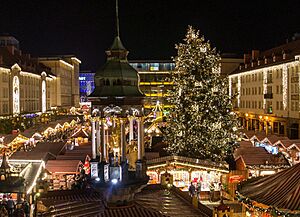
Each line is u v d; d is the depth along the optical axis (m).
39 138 45.56
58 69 126.12
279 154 30.86
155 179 30.12
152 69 105.31
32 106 94.94
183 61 38.00
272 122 65.75
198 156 36.31
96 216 13.65
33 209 21.67
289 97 59.25
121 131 14.63
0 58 75.19
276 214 12.76
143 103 14.90
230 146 37.09
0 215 20.73
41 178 25.23
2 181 23.59
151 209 14.66
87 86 181.62
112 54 14.88
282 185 13.98
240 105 84.00
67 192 17.94
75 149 33.91
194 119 36.47
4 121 65.75
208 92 37.09
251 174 29.39
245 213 20.73
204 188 30.31
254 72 75.25
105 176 14.38
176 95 37.78
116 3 14.96
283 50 65.69
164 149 38.16
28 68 93.94
